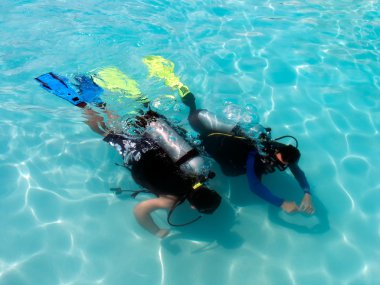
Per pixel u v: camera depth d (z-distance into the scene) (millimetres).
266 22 5727
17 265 2861
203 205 2615
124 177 3527
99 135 3820
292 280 2902
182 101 3971
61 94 3945
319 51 5156
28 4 5656
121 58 4605
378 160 3775
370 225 3268
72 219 3184
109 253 2996
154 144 3025
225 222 3250
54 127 3881
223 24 5594
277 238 3160
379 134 4035
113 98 3955
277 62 4898
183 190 2691
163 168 2824
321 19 5887
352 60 5023
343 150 3854
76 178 3492
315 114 4211
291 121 4113
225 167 3281
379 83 4676
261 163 3068
